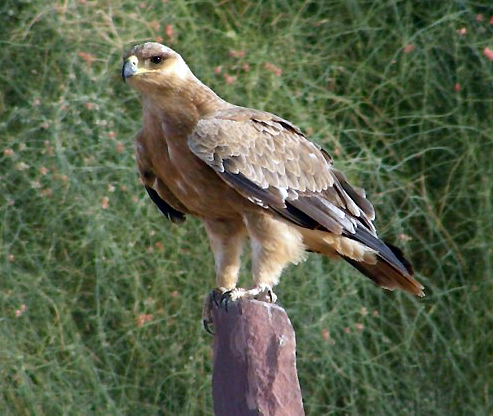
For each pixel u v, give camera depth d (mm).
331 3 14539
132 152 13477
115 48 13812
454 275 14172
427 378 13938
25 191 13531
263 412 7328
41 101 13781
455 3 14484
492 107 14273
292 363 7402
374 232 9695
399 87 14312
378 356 13445
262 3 14438
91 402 13211
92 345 13531
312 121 13789
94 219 13180
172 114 8969
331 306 13469
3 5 14242
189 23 14125
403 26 14484
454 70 14484
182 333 13445
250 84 13781
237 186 8891
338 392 13641
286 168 9156
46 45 13953
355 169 13469
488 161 14148
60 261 13602
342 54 14438
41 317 13352
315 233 9297
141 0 13961
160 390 13547
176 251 13406
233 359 7449
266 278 9055
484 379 14008
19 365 13047
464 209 14312
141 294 13422
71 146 13492
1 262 13328
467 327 14078
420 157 14391
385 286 9672
